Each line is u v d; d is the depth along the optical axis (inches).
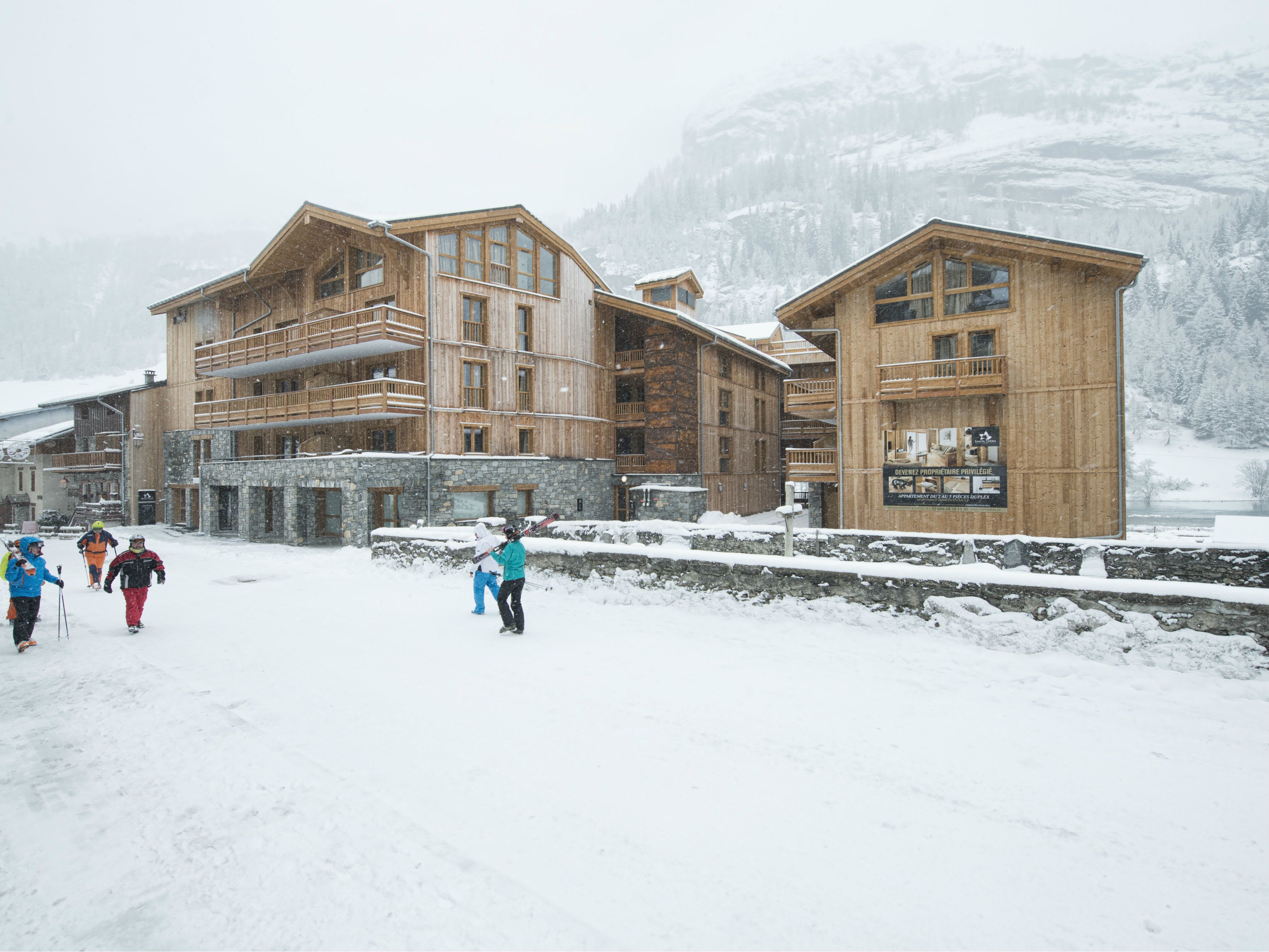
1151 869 159.0
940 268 821.2
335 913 142.1
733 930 136.6
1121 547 522.6
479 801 190.9
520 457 1101.1
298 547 1008.2
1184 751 222.2
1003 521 787.4
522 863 160.2
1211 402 4114.2
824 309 930.1
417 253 1001.5
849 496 876.6
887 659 323.9
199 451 1413.6
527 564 534.0
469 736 239.1
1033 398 772.6
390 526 1013.8
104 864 162.1
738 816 183.0
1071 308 753.6
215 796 195.5
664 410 1218.6
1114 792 196.2
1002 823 179.6
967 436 808.3
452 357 1024.2
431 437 989.2
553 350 1179.3
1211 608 283.9
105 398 1525.6
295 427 1202.6
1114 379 732.0
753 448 1587.1
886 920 139.9
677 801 190.9
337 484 948.0
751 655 338.3
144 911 143.9
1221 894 149.3
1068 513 753.0
